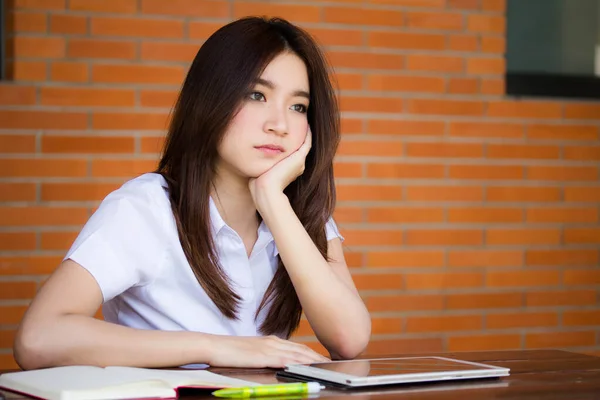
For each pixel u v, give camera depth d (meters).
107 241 1.86
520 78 4.04
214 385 1.39
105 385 1.35
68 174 3.55
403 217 3.87
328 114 2.10
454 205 3.92
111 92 3.58
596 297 4.10
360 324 1.98
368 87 3.83
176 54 3.63
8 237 3.50
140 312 1.99
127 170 3.59
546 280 4.04
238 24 1.97
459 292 3.93
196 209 1.97
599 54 4.13
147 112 3.61
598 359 1.90
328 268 1.97
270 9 3.72
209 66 1.95
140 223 1.92
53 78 3.53
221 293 1.98
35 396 1.38
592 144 4.09
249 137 1.94
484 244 3.96
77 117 3.55
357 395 1.40
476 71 3.95
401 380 1.50
